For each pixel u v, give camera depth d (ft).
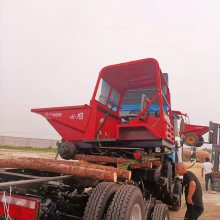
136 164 17.72
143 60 18.65
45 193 13.73
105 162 18.60
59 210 14.26
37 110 20.75
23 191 12.03
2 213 10.28
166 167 22.38
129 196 11.96
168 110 22.16
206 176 47.70
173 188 26.11
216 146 50.42
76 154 19.40
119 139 18.16
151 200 18.31
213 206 33.45
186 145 27.71
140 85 22.88
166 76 24.66
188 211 20.54
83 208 14.26
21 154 90.27
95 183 14.03
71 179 14.11
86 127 19.25
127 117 23.29
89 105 19.53
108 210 11.66
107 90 21.65
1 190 11.16
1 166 14.26
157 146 17.39
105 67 19.76
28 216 9.84
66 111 20.02
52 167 13.35
